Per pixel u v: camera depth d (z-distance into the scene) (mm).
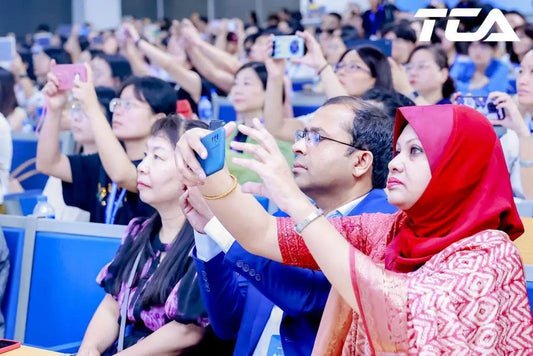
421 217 1652
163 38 12570
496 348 1479
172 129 2604
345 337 1728
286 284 2008
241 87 4762
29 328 2938
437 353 1447
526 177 3941
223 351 2502
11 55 8727
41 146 3781
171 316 2412
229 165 3879
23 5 16891
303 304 2004
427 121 1625
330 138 2160
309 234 1549
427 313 1461
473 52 5969
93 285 2848
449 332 1452
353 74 4562
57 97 3762
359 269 1508
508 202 1631
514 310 1533
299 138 2242
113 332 2639
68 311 2879
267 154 1587
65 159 3836
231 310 2283
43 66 8648
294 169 2211
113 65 7090
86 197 3836
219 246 2160
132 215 3658
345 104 2199
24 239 2994
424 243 1618
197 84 5711
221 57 6336
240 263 2035
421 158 1627
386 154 2188
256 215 1825
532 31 6160
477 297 1479
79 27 11969
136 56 7543
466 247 1540
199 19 13641
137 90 3826
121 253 2662
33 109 7293
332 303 1746
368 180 2211
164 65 5664
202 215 2096
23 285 2965
